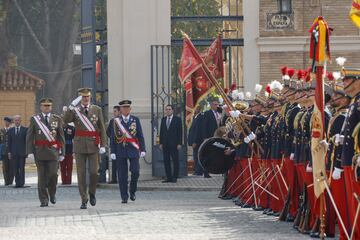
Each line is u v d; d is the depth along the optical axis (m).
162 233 44.78
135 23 81.19
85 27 82.50
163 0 81.25
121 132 62.81
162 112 80.69
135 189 64.25
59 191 75.75
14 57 154.00
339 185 41.00
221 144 61.03
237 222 49.62
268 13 80.81
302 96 47.00
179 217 52.41
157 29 81.19
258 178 57.19
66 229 47.03
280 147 52.06
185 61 69.12
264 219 51.12
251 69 81.06
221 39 75.38
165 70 81.00
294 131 48.38
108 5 81.38
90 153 59.25
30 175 107.50
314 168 41.16
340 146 39.94
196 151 84.31
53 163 61.31
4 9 152.12
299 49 80.56
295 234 44.12
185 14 96.62
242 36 83.12
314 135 41.25
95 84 82.12
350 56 80.75
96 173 59.81
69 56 166.88
